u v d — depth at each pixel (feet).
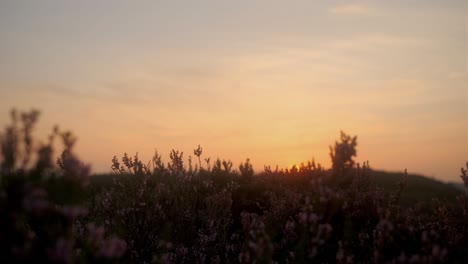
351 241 18.88
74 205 13.42
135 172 25.43
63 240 12.41
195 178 30.01
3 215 11.99
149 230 22.71
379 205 21.18
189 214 25.35
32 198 12.57
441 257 16.06
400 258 16.43
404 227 19.75
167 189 25.66
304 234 17.81
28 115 13.05
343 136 18.94
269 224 22.79
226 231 25.14
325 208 17.99
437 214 22.72
